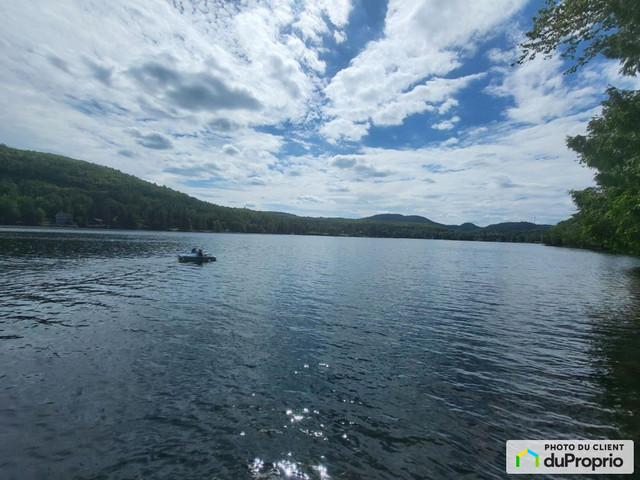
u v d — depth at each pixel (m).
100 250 58.28
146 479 6.78
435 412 9.61
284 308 21.55
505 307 24.12
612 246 44.81
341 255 73.12
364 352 14.30
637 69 13.02
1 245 56.56
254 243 112.88
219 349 13.95
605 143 20.22
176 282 29.78
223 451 7.68
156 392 10.21
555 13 11.63
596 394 10.84
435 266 55.16
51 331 15.48
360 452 7.77
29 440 7.84
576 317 21.34
